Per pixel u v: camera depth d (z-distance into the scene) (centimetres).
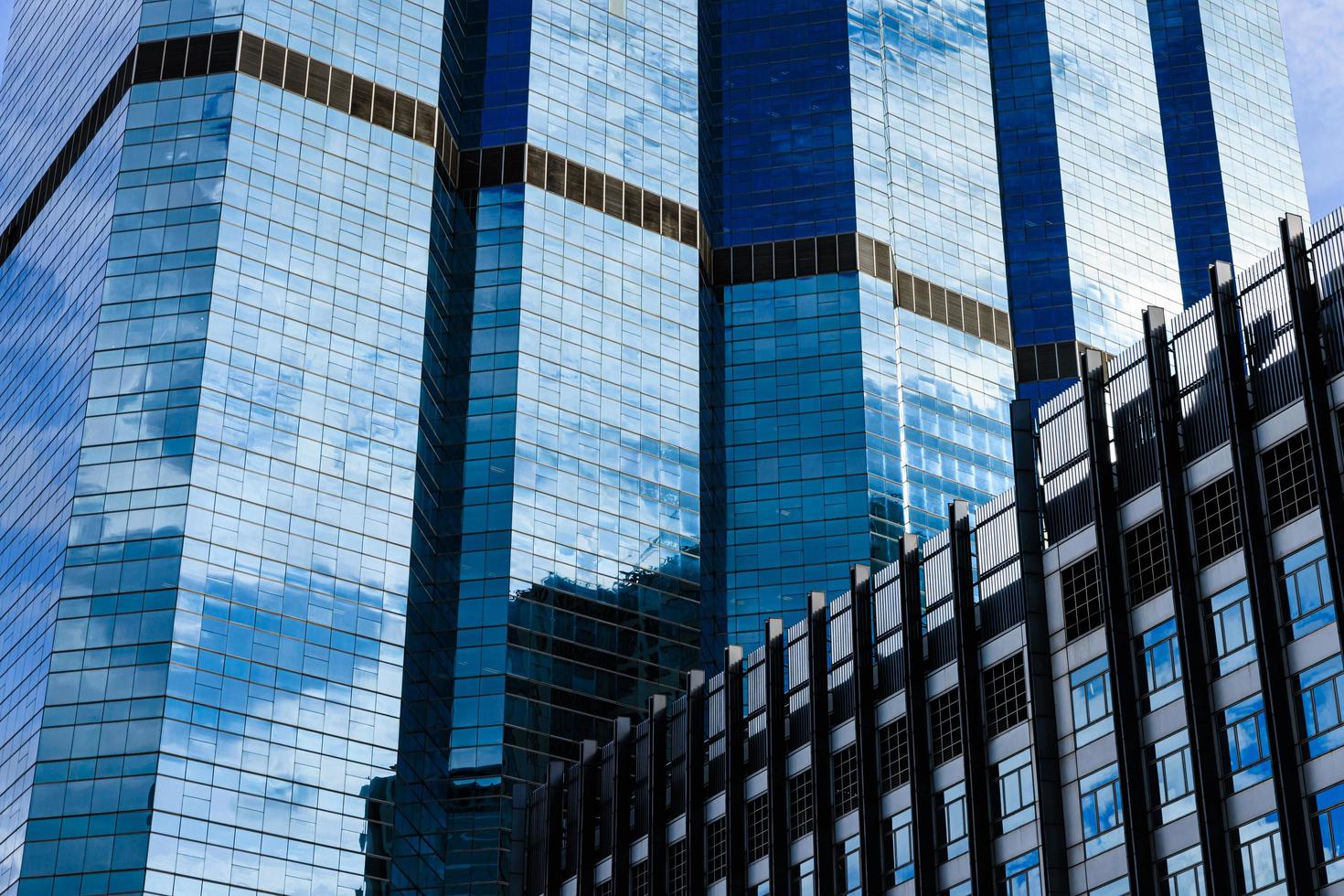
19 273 15175
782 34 17300
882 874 7656
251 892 11319
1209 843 6206
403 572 12925
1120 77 18612
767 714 8519
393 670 12525
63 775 11431
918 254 16388
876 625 8125
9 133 16800
